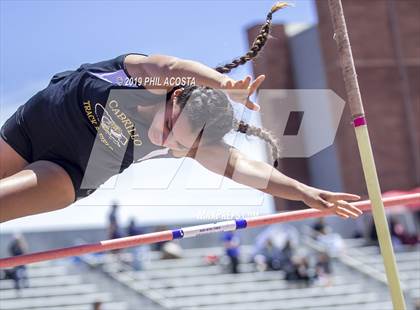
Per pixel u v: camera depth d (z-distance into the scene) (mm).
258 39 3703
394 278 3711
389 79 20203
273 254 15078
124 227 15406
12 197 3418
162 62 3383
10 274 13031
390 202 4246
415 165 20094
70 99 3576
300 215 4180
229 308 13773
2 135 3838
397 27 20344
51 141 3656
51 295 13094
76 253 3873
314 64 19766
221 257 15047
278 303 14125
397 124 20125
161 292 13766
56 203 3547
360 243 17219
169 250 14961
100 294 13430
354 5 20109
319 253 15320
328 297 14578
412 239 17031
